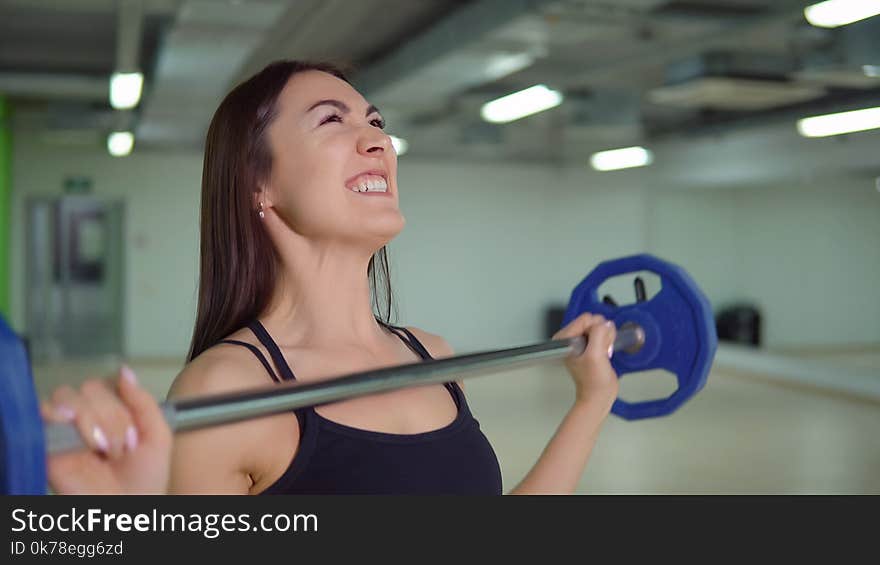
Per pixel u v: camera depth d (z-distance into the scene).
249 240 1.17
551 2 5.00
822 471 6.32
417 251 14.51
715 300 13.37
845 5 4.59
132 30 5.88
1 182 11.32
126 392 0.69
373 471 1.04
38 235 12.70
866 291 10.85
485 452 1.19
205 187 1.21
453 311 14.66
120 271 13.05
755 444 7.28
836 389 10.25
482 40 5.81
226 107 1.19
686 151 12.92
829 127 9.14
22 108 11.95
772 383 11.16
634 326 1.28
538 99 7.98
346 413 1.07
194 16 5.29
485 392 10.18
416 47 6.99
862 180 10.87
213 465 0.98
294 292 1.17
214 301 1.19
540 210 14.93
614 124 9.83
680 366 1.24
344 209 1.12
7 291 12.12
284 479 1.02
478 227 14.73
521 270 14.92
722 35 6.11
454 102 8.90
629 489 5.70
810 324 11.70
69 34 8.16
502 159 14.66
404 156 14.34
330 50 8.39
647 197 14.52
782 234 12.21
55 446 0.65
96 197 12.86
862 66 6.32
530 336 14.97
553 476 1.23
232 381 1.01
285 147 1.13
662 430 7.88
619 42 7.74
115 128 10.82
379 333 1.26
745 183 12.20
